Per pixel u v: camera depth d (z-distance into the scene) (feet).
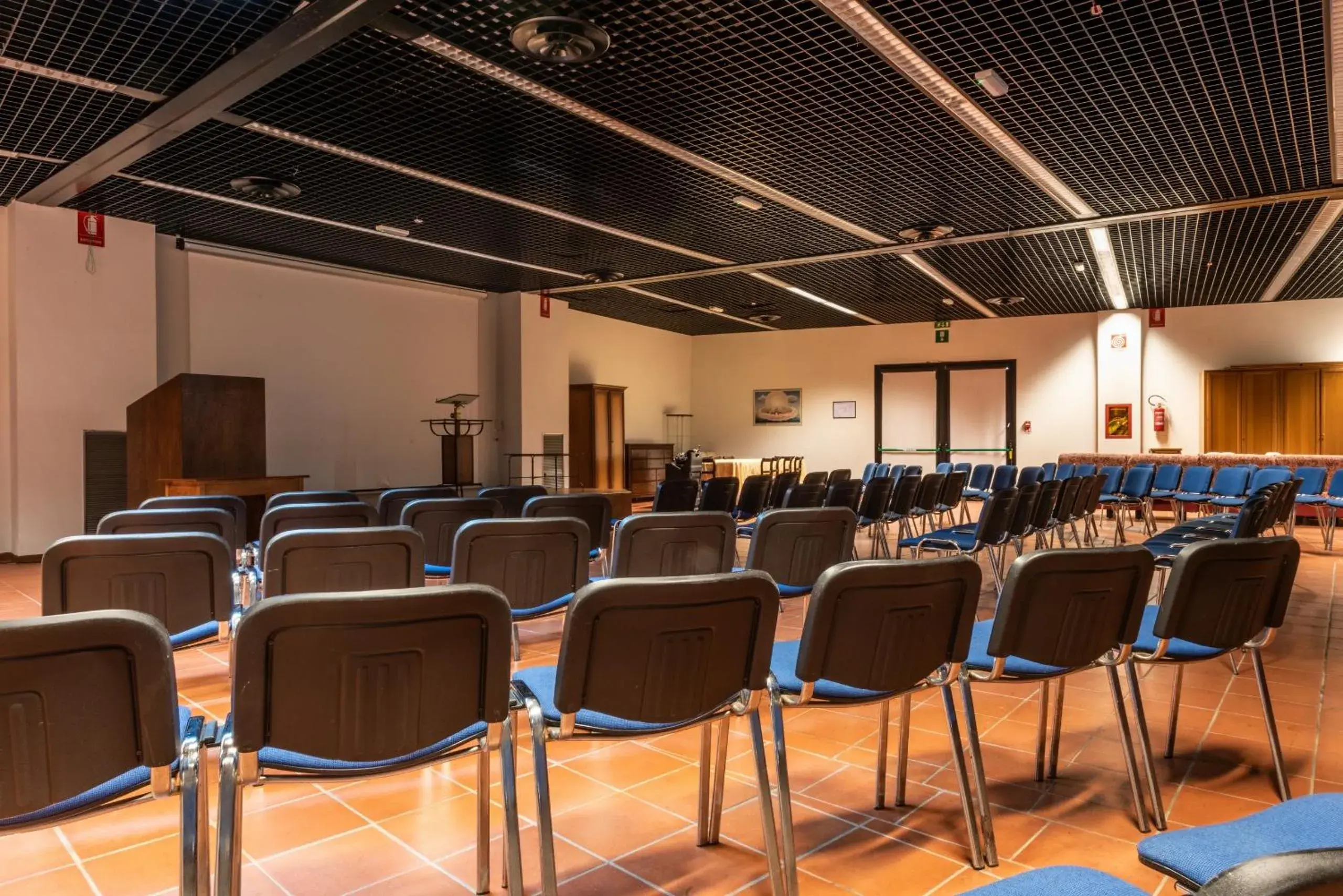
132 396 25.49
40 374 23.84
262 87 15.98
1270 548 7.08
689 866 6.83
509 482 38.68
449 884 6.56
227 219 25.73
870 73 15.40
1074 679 12.40
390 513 15.05
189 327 28.22
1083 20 13.35
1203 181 21.86
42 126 18.02
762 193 22.99
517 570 9.15
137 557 7.47
